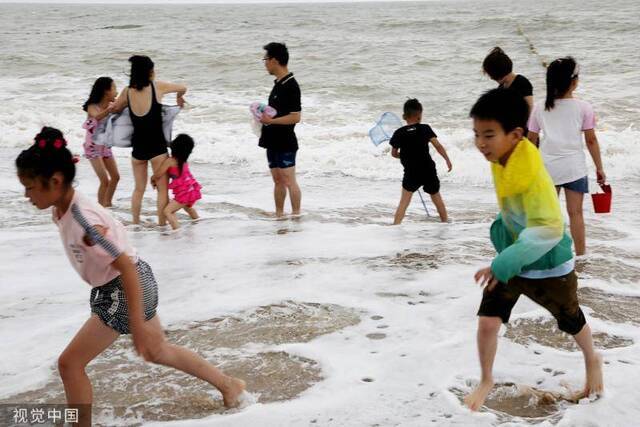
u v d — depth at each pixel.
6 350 4.63
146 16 72.62
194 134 14.82
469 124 15.73
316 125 15.75
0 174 11.61
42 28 53.00
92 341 3.32
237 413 3.62
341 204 9.80
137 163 8.36
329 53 28.17
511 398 3.71
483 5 69.19
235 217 8.73
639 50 25.23
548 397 3.65
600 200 6.75
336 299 5.38
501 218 3.46
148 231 8.05
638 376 3.86
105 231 3.12
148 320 3.45
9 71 25.47
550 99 5.93
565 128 5.95
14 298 5.70
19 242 7.55
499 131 3.17
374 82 21.36
